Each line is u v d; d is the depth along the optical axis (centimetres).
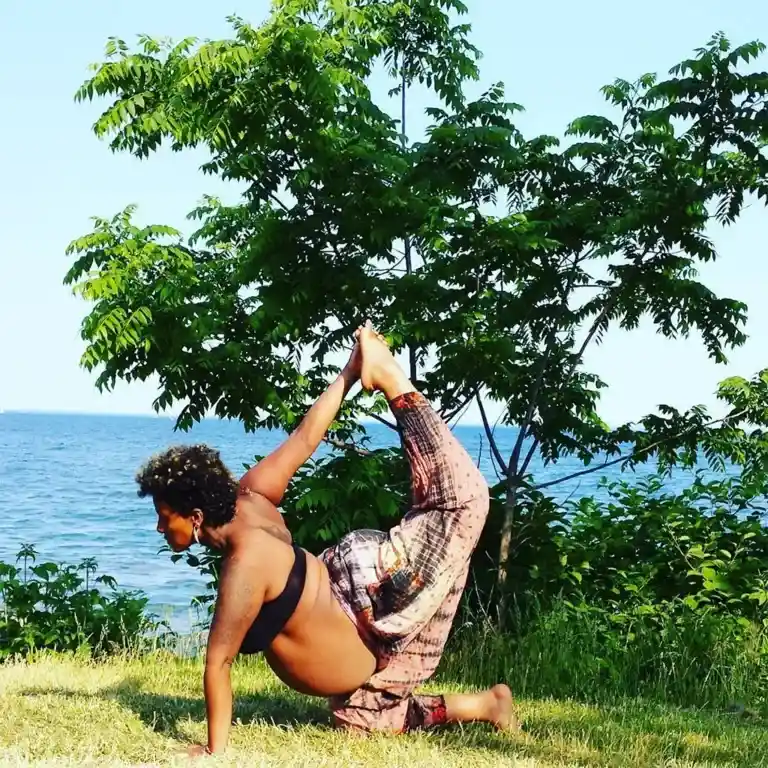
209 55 644
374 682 458
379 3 759
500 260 699
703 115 707
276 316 682
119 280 645
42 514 2688
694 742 498
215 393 688
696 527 729
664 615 661
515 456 724
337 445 697
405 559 455
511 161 693
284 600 440
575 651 644
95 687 536
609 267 726
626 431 735
